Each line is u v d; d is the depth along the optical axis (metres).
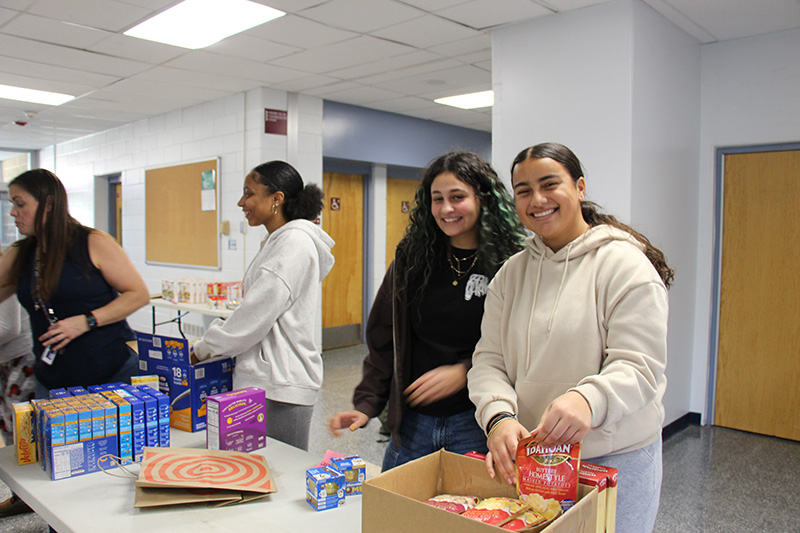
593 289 1.18
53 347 1.83
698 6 3.28
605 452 1.17
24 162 9.27
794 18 3.46
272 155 5.27
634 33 3.17
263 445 1.65
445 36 3.82
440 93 5.39
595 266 1.19
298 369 1.97
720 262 4.04
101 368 1.94
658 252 1.27
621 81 3.19
